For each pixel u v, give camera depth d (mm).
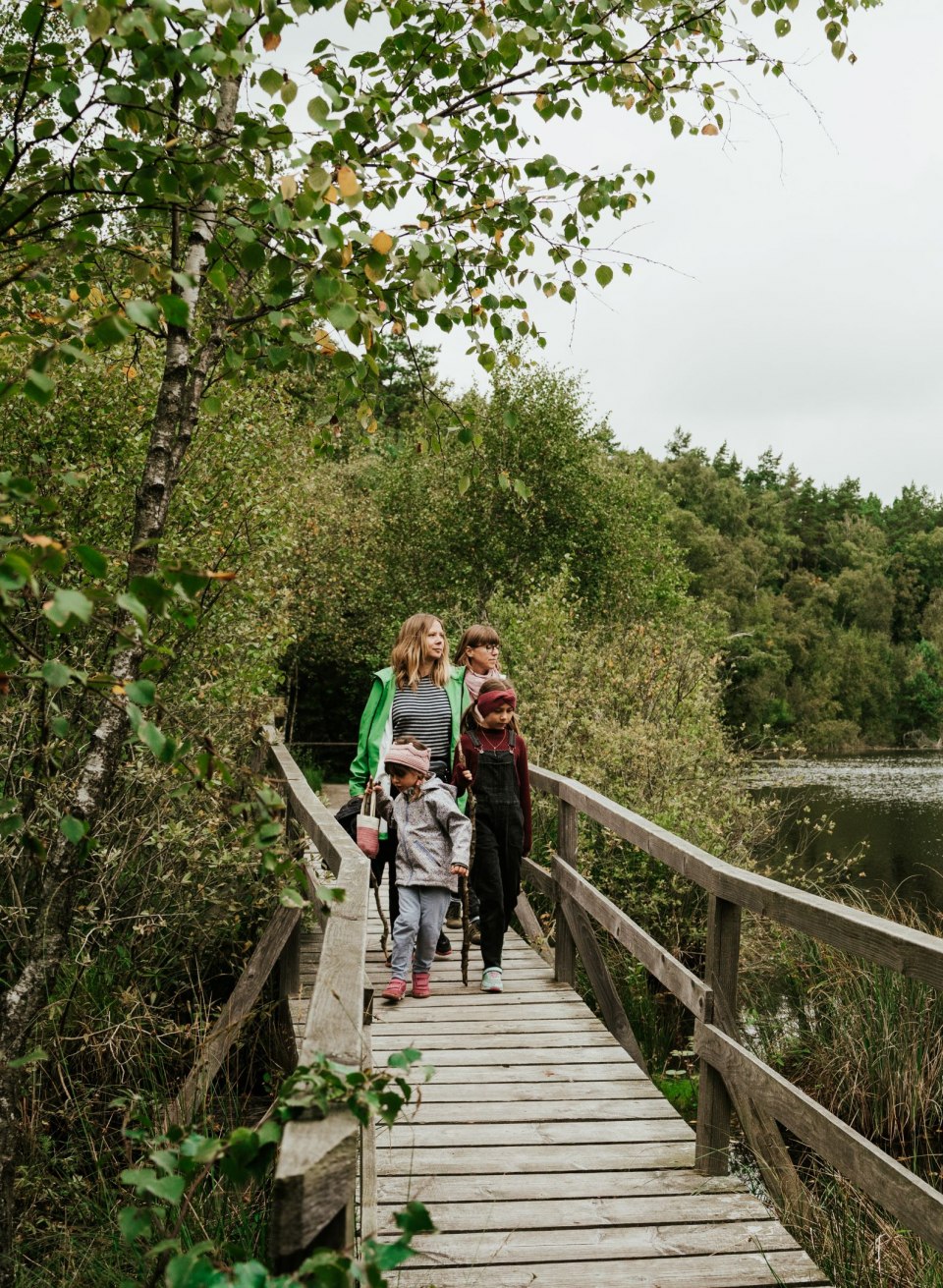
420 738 5344
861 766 33719
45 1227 3480
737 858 8055
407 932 4973
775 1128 3283
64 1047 4195
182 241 3139
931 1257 3311
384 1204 3113
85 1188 3584
